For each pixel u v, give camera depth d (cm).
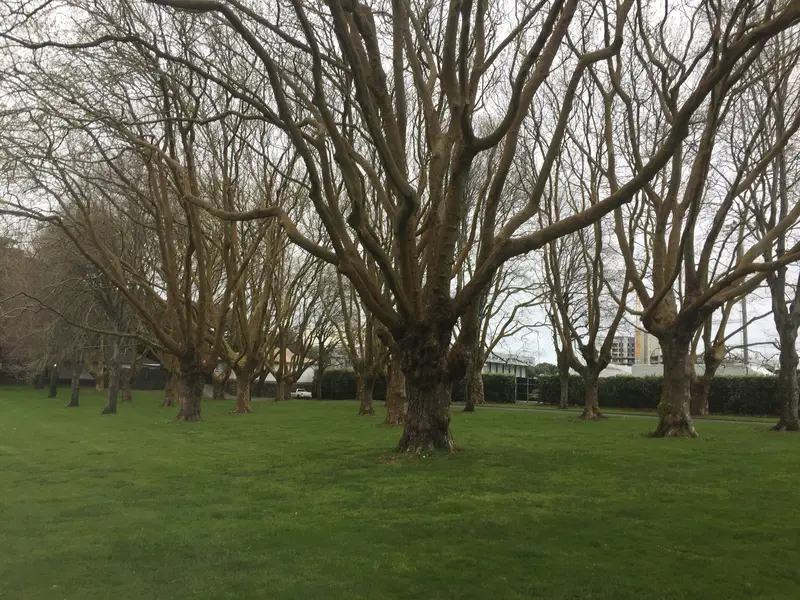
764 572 620
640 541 726
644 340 6825
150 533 777
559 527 789
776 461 1355
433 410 1442
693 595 561
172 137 2256
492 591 571
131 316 3162
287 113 1159
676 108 1809
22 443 1783
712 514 855
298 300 4703
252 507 921
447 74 1380
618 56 1941
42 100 1581
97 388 5372
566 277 3500
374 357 3164
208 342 3306
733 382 3681
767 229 2264
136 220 2627
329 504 934
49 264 3219
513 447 1605
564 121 1330
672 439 1867
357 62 1123
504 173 1327
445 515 854
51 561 663
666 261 2008
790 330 2238
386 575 615
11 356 4362
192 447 1673
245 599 553
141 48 1680
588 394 2892
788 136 1716
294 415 3067
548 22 1058
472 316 1434
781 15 986
